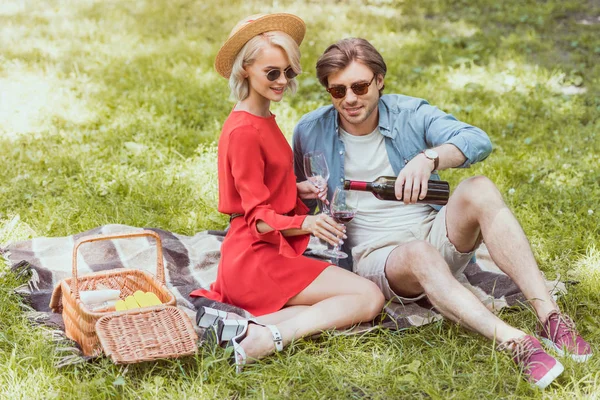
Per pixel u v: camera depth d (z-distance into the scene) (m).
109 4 10.05
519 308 3.52
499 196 3.26
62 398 2.87
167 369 3.06
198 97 6.75
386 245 3.54
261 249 3.35
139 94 6.74
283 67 3.22
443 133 3.45
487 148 3.38
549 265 4.08
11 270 3.94
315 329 3.23
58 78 7.17
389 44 8.30
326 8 9.85
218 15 9.56
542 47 8.09
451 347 3.21
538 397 2.87
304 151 3.67
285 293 3.34
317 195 3.42
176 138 5.93
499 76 7.26
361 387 3.00
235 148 3.22
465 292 3.14
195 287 3.88
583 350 3.07
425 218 3.58
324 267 3.37
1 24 8.98
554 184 5.11
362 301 3.31
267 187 3.32
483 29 8.91
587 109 6.48
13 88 6.82
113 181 5.09
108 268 4.04
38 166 5.30
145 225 4.64
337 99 3.40
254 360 3.11
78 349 3.16
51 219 4.60
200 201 4.94
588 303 3.63
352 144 3.60
